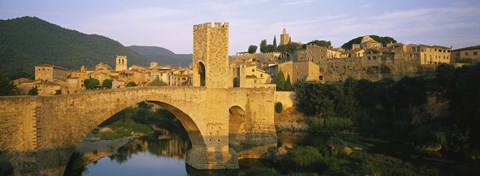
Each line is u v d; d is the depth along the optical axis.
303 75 155.25
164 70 194.25
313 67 154.12
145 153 81.12
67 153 46.62
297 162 58.25
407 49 143.75
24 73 193.25
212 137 65.06
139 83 174.62
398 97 106.75
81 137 48.38
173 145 90.56
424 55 137.25
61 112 45.88
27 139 42.38
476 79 82.19
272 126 75.88
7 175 48.00
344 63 154.62
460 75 90.62
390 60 142.12
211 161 64.31
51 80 172.38
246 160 72.62
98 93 50.41
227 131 66.38
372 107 113.88
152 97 57.47
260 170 56.09
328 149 69.50
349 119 112.19
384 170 47.53
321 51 164.38
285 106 127.00
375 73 144.50
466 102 83.12
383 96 110.81
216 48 65.62
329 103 116.19
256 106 75.38
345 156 60.44
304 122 118.50
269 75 149.38
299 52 176.50
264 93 75.69
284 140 94.00
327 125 112.25
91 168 67.25
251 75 141.62
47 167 44.03
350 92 117.00
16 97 41.84
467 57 143.00
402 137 94.25
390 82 118.69
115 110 52.66
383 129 102.81
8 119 41.53
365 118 111.56
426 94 99.62
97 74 174.50
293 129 115.00
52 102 44.72
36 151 42.47
